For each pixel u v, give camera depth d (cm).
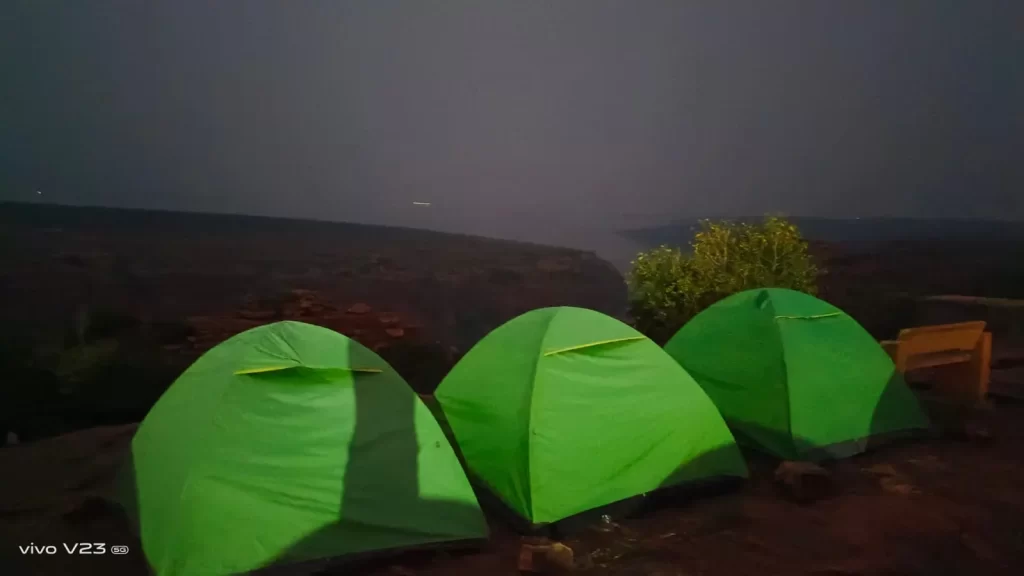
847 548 364
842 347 521
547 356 425
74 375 782
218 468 337
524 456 393
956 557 352
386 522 352
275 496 339
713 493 442
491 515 410
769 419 493
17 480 465
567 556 338
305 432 361
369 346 1061
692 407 445
